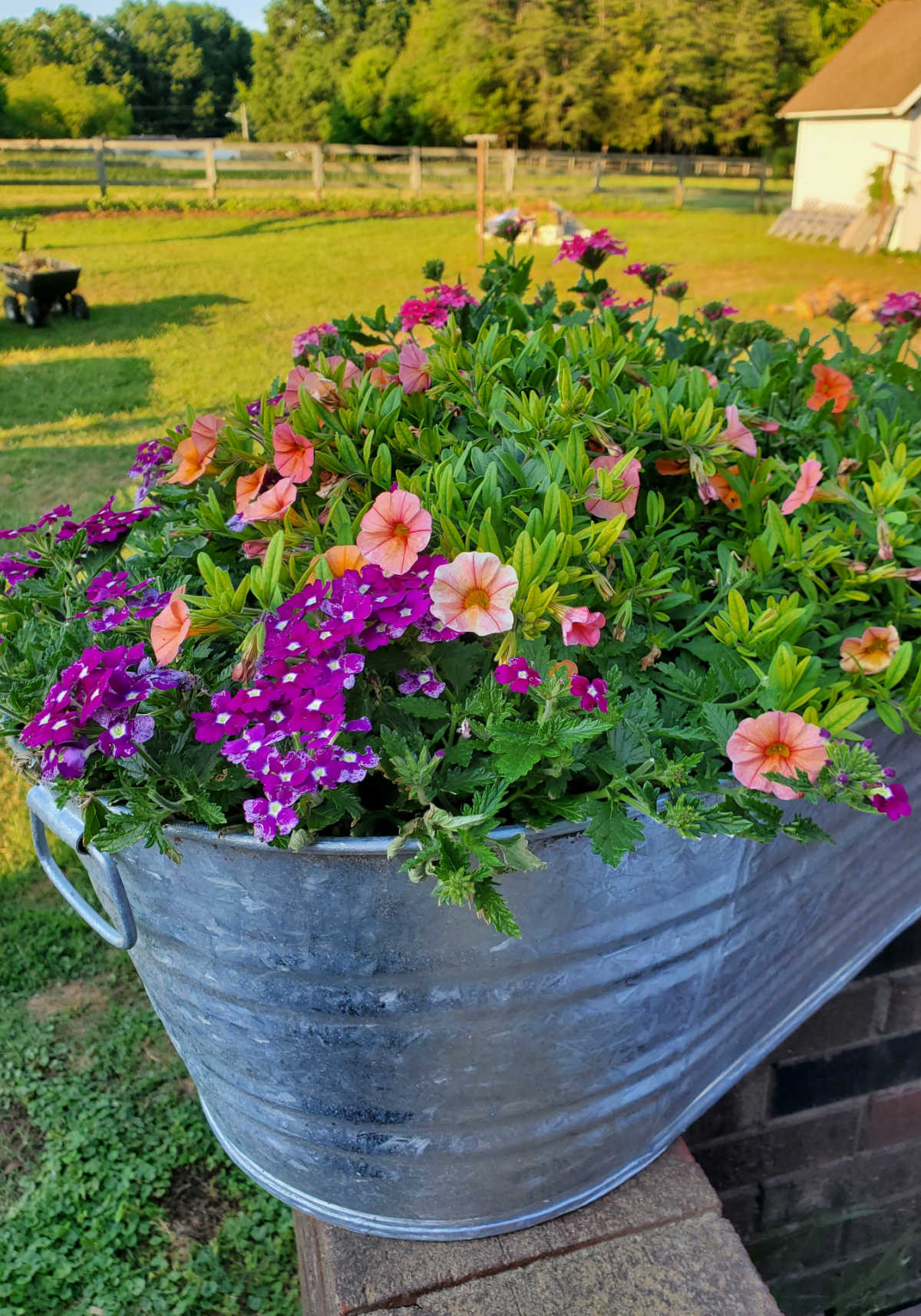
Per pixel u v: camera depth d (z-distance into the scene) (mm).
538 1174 1241
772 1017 1434
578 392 1240
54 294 8516
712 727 999
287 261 11141
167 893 1009
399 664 1021
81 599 1263
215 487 1385
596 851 899
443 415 1465
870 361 1865
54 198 14703
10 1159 1933
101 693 887
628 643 1101
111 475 5301
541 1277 1269
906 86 14656
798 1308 1986
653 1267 1280
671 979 1119
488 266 2051
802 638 1226
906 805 1039
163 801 934
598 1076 1146
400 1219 1273
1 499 4922
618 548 1168
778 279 11414
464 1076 1075
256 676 909
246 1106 1215
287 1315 1705
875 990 1712
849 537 1278
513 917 949
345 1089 1095
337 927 952
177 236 12961
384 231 13242
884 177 14141
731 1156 1756
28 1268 1738
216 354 7672
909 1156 1894
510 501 1113
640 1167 1377
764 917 1200
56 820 1064
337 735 886
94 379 7125
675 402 1388
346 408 1357
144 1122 1997
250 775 898
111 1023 2227
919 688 1111
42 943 2443
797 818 1001
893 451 1450
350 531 1100
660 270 2061
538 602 949
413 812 994
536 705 1016
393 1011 1012
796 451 1568
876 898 1479
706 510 1432
